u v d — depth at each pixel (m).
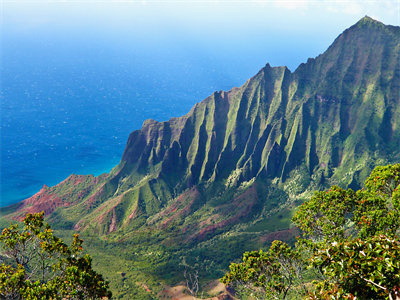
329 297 19.94
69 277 31.78
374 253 18.14
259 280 39.66
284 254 39.59
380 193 43.34
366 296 18.80
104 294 33.06
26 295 29.08
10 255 35.56
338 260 19.34
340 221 41.56
